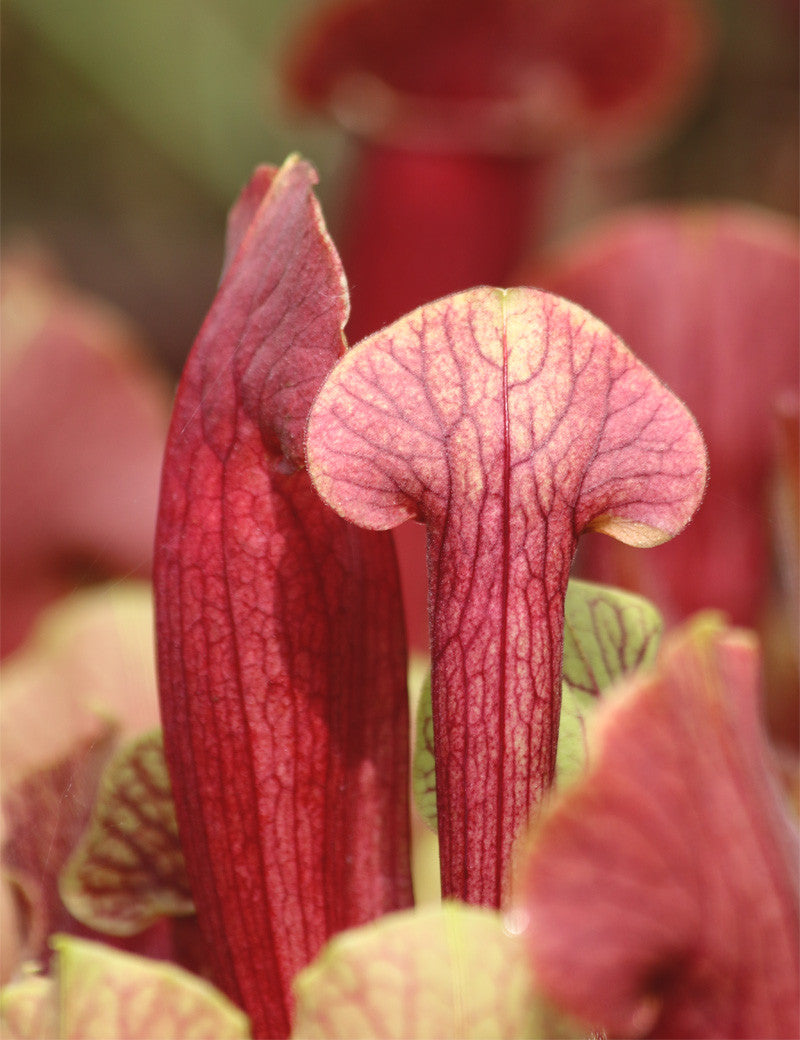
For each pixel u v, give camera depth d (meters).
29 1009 0.40
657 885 0.38
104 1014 0.39
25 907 0.46
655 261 0.61
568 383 0.40
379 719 0.43
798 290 0.61
